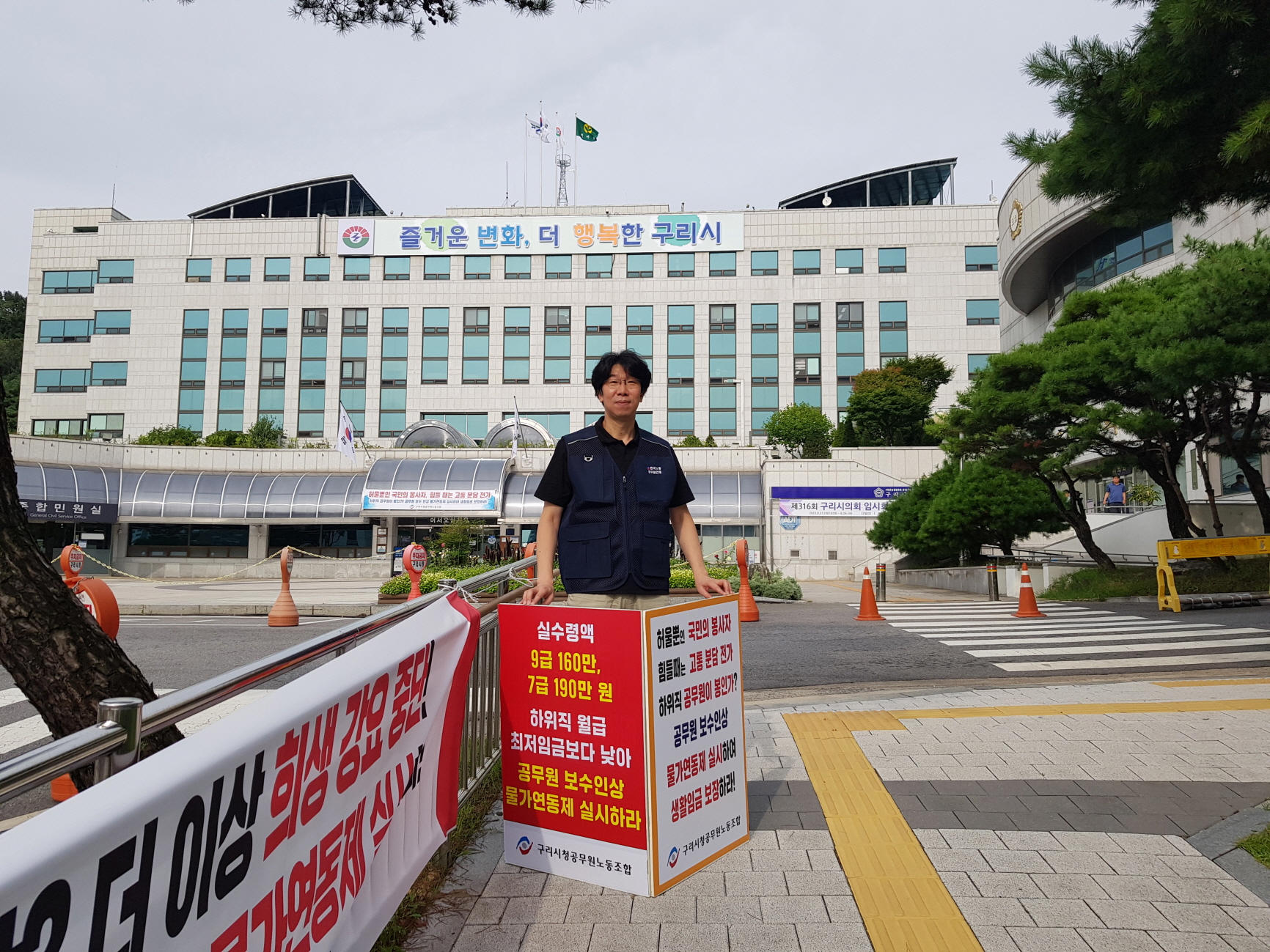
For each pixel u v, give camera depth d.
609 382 3.49
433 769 2.90
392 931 2.74
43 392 52.41
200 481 36.22
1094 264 29.23
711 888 3.07
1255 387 14.30
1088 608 14.49
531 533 35.53
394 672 2.50
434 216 53.00
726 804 3.39
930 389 45.62
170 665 8.70
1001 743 4.79
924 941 2.69
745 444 50.19
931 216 52.00
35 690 2.60
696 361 51.69
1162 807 3.76
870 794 4.01
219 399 51.91
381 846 2.44
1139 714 5.41
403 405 51.91
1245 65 5.16
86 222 55.94
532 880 3.17
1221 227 21.95
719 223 52.62
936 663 8.66
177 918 1.48
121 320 52.69
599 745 3.10
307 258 53.09
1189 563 17.44
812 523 34.06
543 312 52.59
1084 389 15.56
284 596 12.89
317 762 2.02
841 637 10.99
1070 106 5.86
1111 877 3.10
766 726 5.37
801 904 2.94
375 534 35.72
